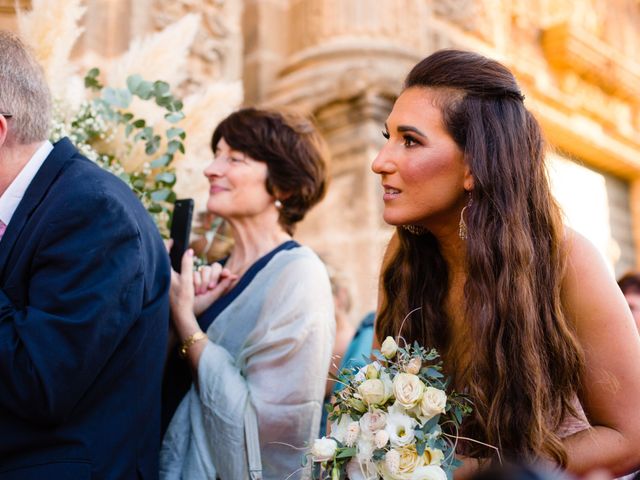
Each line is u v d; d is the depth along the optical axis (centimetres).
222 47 364
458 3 517
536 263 130
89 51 304
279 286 176
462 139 133
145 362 148
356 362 138
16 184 143
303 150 203
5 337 128
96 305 130
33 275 135
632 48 676
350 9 444
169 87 209
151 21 331
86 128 198
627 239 686
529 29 592
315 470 132
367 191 390
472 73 135
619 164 672
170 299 177
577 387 129
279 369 167
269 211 203
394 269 157
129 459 142
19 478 130
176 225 190
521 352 126
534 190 135
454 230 142
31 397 127
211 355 169
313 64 436
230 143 200
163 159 204
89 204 135
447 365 143
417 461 120
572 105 611
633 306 243
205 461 164
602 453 123
